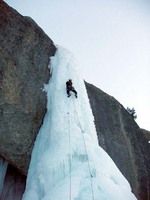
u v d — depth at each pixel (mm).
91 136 10664
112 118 14758
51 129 10117
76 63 13438
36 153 10094
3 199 10078
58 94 11211
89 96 14312
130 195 8062
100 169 8266
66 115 10547
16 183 10711
